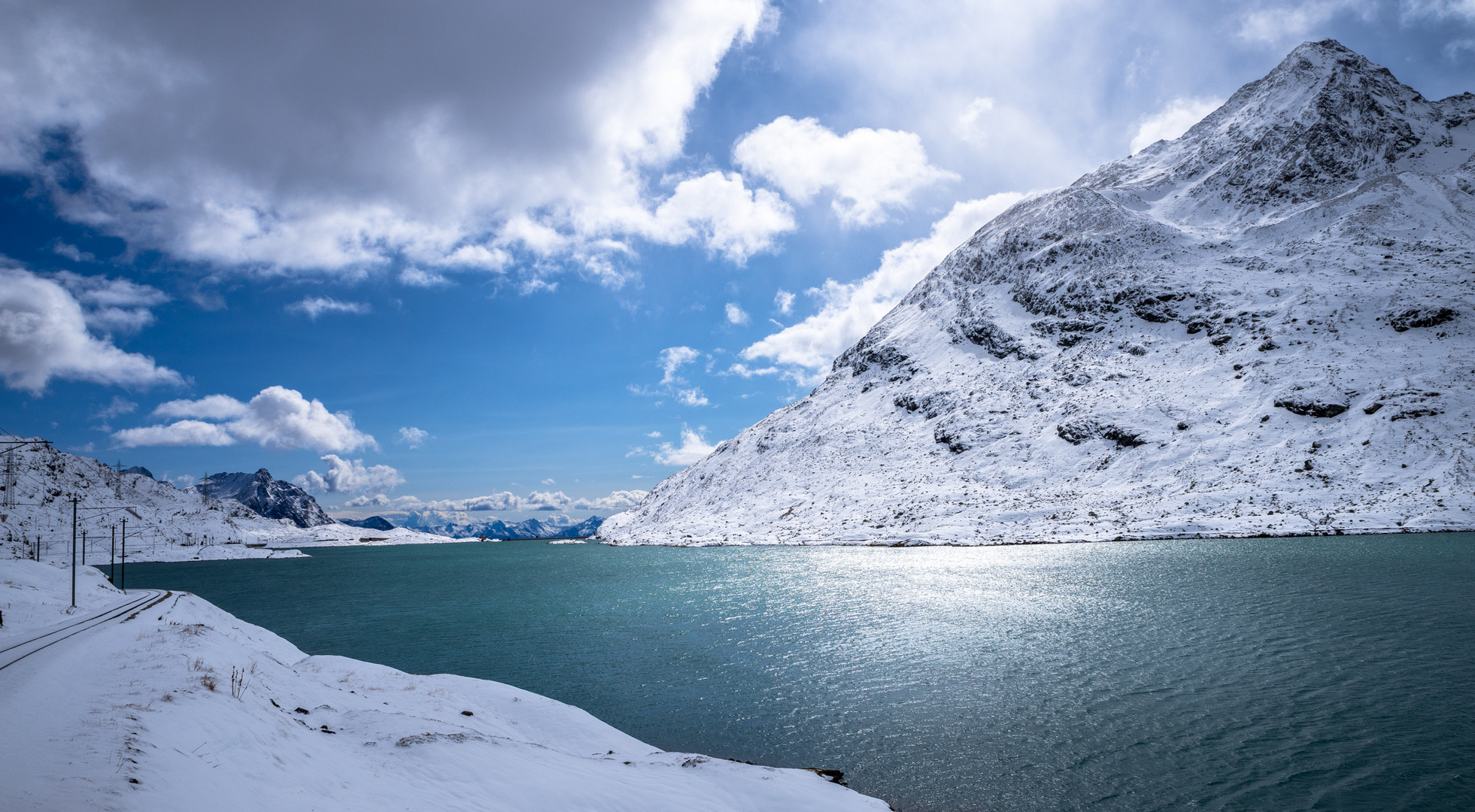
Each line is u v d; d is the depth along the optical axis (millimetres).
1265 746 18531
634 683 28578
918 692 25281
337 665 28078
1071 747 19375
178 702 13398
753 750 20500
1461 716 19797
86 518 181750
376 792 11500
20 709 12297
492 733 18406
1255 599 37969
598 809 12289
